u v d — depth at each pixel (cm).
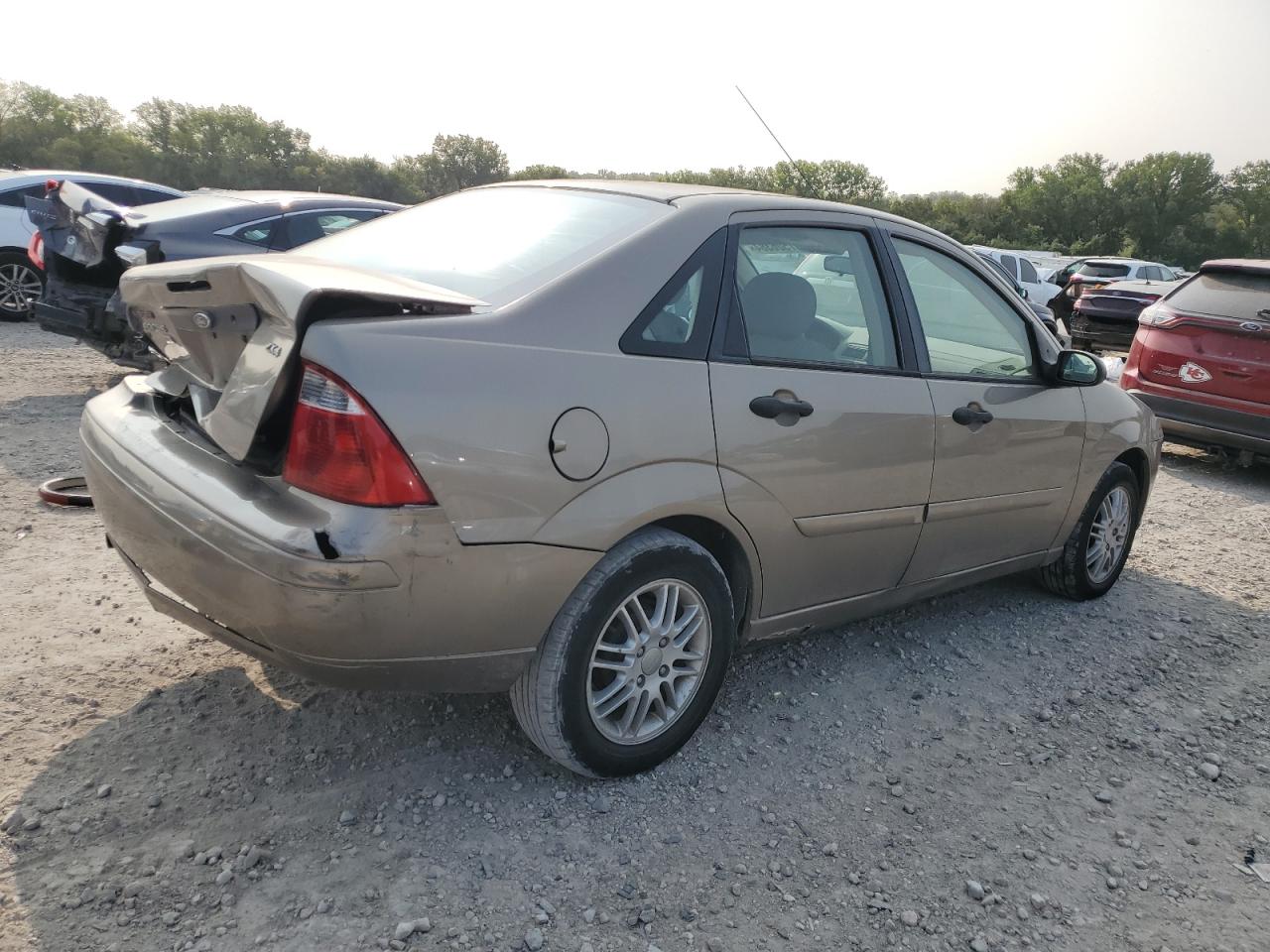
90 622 352
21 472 523
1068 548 441
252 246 738
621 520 250
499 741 296
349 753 284
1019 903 246
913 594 367
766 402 281
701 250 280
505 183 346
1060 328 1623
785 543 298
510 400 230
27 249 1065
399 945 213
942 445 339
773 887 244
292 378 221
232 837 244
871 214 341
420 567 220
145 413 275
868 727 328
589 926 225
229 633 243
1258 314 724
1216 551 563
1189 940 238
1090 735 335
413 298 228
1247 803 300
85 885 222
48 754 270
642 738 279
